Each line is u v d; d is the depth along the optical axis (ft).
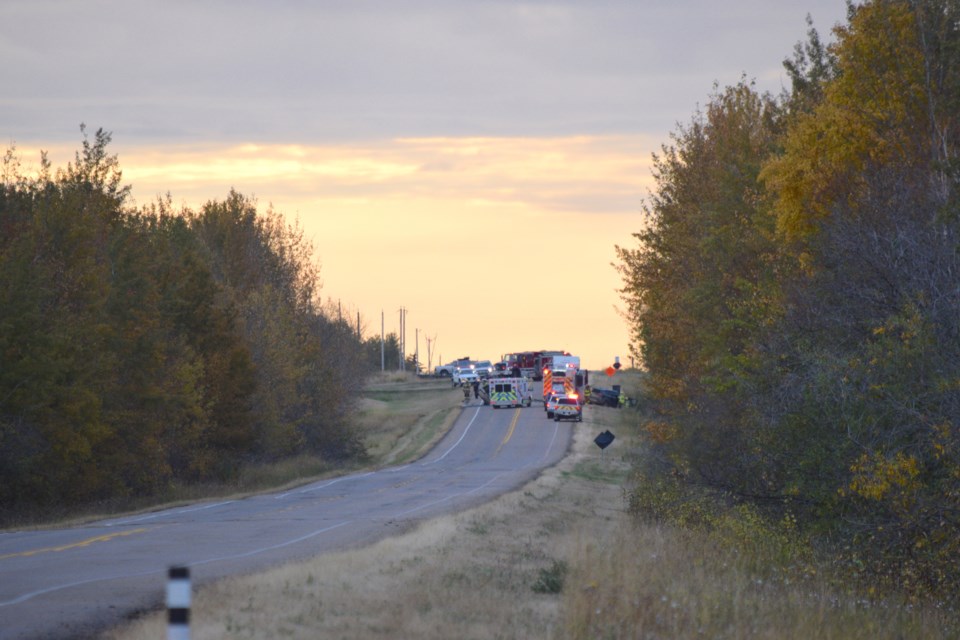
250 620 93.45
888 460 128.98
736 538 173.58
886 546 138.21
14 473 301.43
